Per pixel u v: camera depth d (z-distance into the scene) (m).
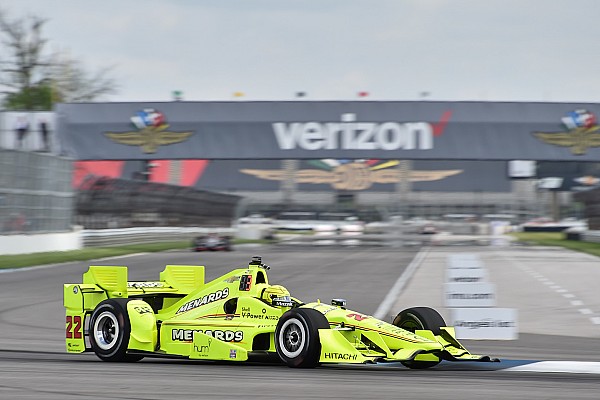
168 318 30.88
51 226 110.31
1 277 76.25
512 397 22.56
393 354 27.03
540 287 69.12
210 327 29.50
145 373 27.19
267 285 30.12
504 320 39.62
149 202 156.75
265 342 29.25
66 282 71.25
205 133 137.62
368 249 144.25
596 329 44.38
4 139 138.75
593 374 28.48
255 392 23.12
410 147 135.62
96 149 138.75
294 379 25.70
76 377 26.12
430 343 27.36
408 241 163.25
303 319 27.75
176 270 33.31
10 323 45.97
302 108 136.75
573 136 135.38
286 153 136.62
